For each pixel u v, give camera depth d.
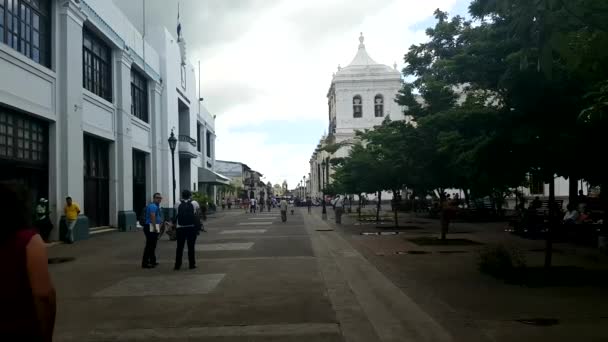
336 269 12.24
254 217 42.03
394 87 78.31
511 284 9.96
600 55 5.45
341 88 78.88
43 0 19.27
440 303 8.45
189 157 41.56
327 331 6.88
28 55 18.02
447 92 21.83
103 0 23.64
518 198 33.31
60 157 19.70
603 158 9.65
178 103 40.78
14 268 2.82
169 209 34.00
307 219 37.81
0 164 16.45
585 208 18.17
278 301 8.75
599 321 7.16
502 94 10.71
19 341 2.81
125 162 26.44
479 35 11.85
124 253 16.39
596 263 12.40
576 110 9.30
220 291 9.71
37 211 18.17
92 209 23.83
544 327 6.90
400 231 23.97
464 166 13.37
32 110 17.75
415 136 22.88
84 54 22.72
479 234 21.22
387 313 7.84
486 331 6.78
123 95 26.36
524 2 4.49
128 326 7.31
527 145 10.12
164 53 34.31
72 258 15.12
